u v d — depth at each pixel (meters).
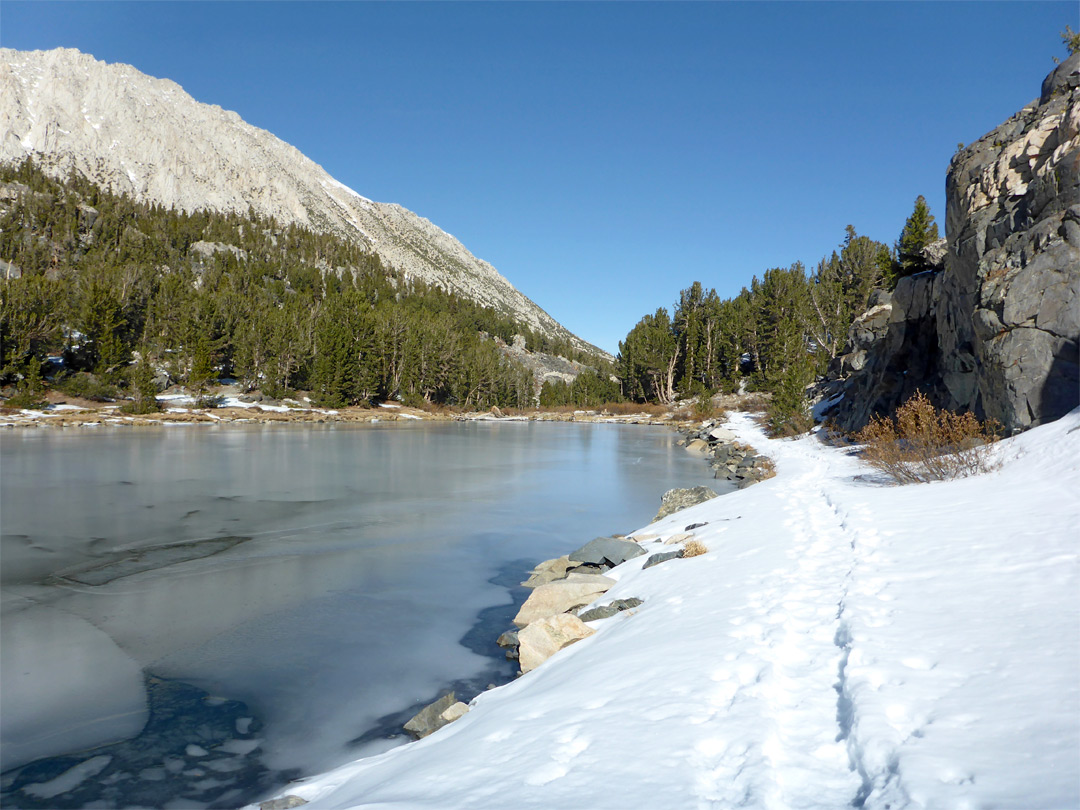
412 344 82.25
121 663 7.21
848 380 34.78
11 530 13.72
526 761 3.59
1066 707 3.06
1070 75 17.17
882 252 54.44
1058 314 13.60
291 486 20.48
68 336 62.50
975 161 19.06
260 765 5.20
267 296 115.12
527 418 75.38
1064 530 6.46
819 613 5.46
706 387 72.69
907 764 2.75
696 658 4.86
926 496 10.41
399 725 5.91
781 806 2.70
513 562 11.82
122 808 4.58
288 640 7.97
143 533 13.69
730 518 12.08
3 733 5.65
